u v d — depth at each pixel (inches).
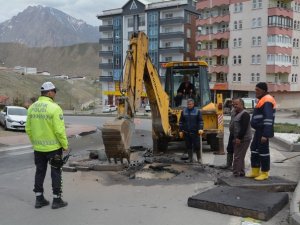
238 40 2795.3
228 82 2869.1
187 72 600.1
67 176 420.5
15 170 475.5
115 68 3582.7
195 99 595.5
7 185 390.6
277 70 2618.1
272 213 283.1
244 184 345.1
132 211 297.1
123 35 3526.1
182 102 595.5
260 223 268.7
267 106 359.6
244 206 283.7
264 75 2657.5
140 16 3427.7
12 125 993.5
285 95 2760.8
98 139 865.5
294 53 2760.8
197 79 597.6
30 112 303.4
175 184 383.2
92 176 418.6
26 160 554.3
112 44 3617.1
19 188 377.1
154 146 585.6
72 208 305.7
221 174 425.4
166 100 536.4
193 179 403.2
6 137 831.7
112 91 3590.1
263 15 2640.3
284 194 315.9
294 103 2819.9
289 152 611.2
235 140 394.3
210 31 3016.7
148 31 3361.2
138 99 462.6
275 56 2608.3
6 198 338.0
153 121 532.1
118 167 441.7
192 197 308.3
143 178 408.5
